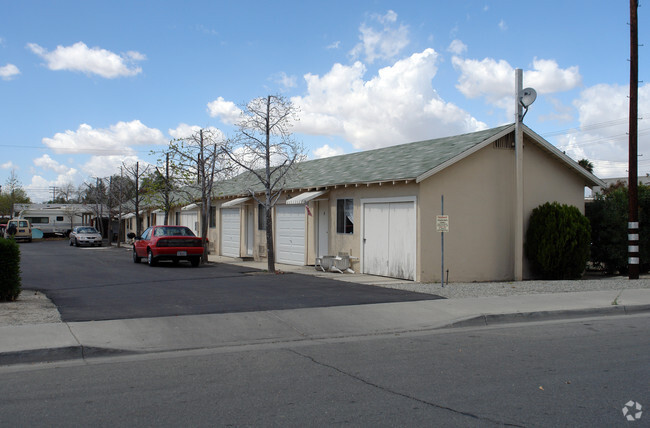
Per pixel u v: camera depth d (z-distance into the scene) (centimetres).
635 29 1631
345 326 948
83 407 536
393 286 1405
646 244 1920
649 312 1154
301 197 1853
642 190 1973
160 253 1973
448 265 1555
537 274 1734
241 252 2530
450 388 598
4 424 489
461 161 1582
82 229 4006
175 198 3212
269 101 1711
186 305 1089
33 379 639
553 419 502
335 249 1850
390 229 1617
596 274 1998
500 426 485
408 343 839
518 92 1638
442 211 1396
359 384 615
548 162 1752
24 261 2311
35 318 934
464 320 992
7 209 7181
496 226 1642
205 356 756
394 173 1603
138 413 518
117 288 1355
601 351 777
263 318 976
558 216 1662
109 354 762
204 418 504
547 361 719
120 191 3831
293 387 604
